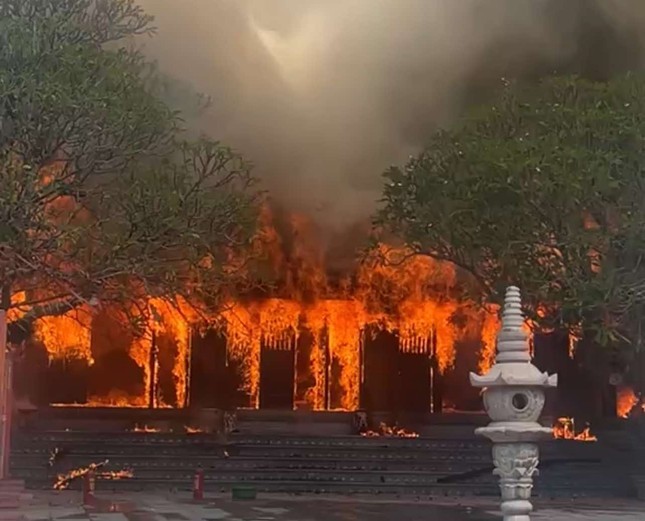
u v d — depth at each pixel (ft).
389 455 100.99
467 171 72.84
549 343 122.31
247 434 105.60
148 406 126.93
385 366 133.80
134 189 70.28
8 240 65.72
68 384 125.29
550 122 72.74
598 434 105.91
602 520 67.56
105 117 65.92
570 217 70.49
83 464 94.99
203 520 64.03
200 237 73.46
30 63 64.80
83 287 73.36
